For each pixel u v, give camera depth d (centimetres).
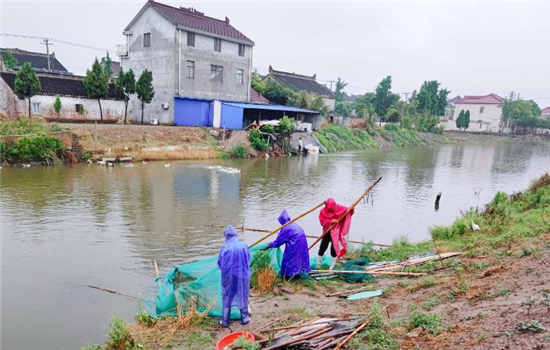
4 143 1955
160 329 593
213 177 2056
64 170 1975
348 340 482
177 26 3091
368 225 1355
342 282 778
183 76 3231
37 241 1016
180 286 701
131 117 3438
